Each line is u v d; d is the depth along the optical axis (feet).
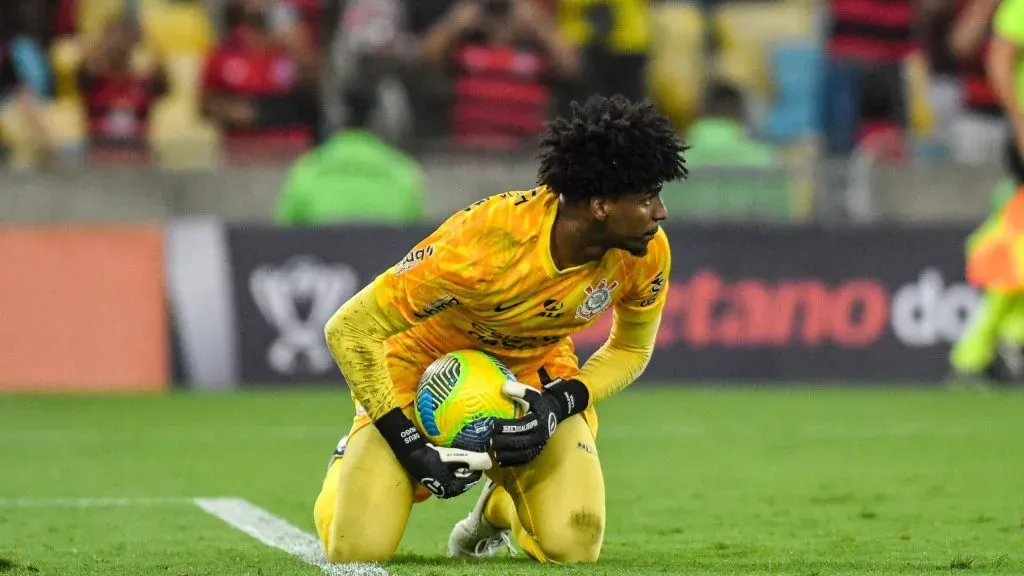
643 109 53.78
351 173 158.92
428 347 60.29
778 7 201.77
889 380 162.30
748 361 161.07
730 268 161.07
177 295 154.61
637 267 57.82
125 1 180.75
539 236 55.21
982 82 194.29
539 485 58.85
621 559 61.62
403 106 174.50
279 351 155.94
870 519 75.51
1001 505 80.48
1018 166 145.89
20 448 111.55
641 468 99.04
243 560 61.21
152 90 180.96
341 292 155.74
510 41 179.01
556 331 58.80
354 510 57.82
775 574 56.03
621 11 184.55
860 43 180.14
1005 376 161.48
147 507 81.30
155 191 167.53
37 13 177.06
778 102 192.34
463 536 63.62
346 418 132.16
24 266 153.38
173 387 154.51
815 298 161.99
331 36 187.32
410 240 156.04
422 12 189.67
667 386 159.53
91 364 153.99
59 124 175.83
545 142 54.39
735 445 112.57
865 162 167.53
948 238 163.43
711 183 164.14
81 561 61.31
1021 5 139.33
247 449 110.73
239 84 178.19
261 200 169.17
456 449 56.70
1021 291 147.64
